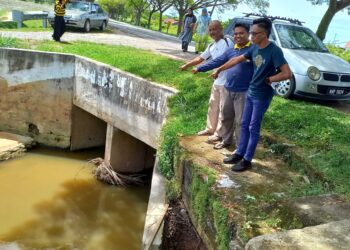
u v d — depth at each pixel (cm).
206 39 1600
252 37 517
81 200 1063
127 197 1100
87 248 886
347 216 457
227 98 624
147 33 2497
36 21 2459
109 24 2628
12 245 866
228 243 454
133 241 926
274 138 698
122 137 1165
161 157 758
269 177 571
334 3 1981
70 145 1328
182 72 1082
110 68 1139
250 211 478
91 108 1227
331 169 587
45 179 1145
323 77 938
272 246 371
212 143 682
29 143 1308
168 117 887
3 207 996
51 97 1298
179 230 683
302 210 469
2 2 3628
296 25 1094
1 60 1284
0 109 1336
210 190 526
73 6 2030
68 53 1290
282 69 504
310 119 784
